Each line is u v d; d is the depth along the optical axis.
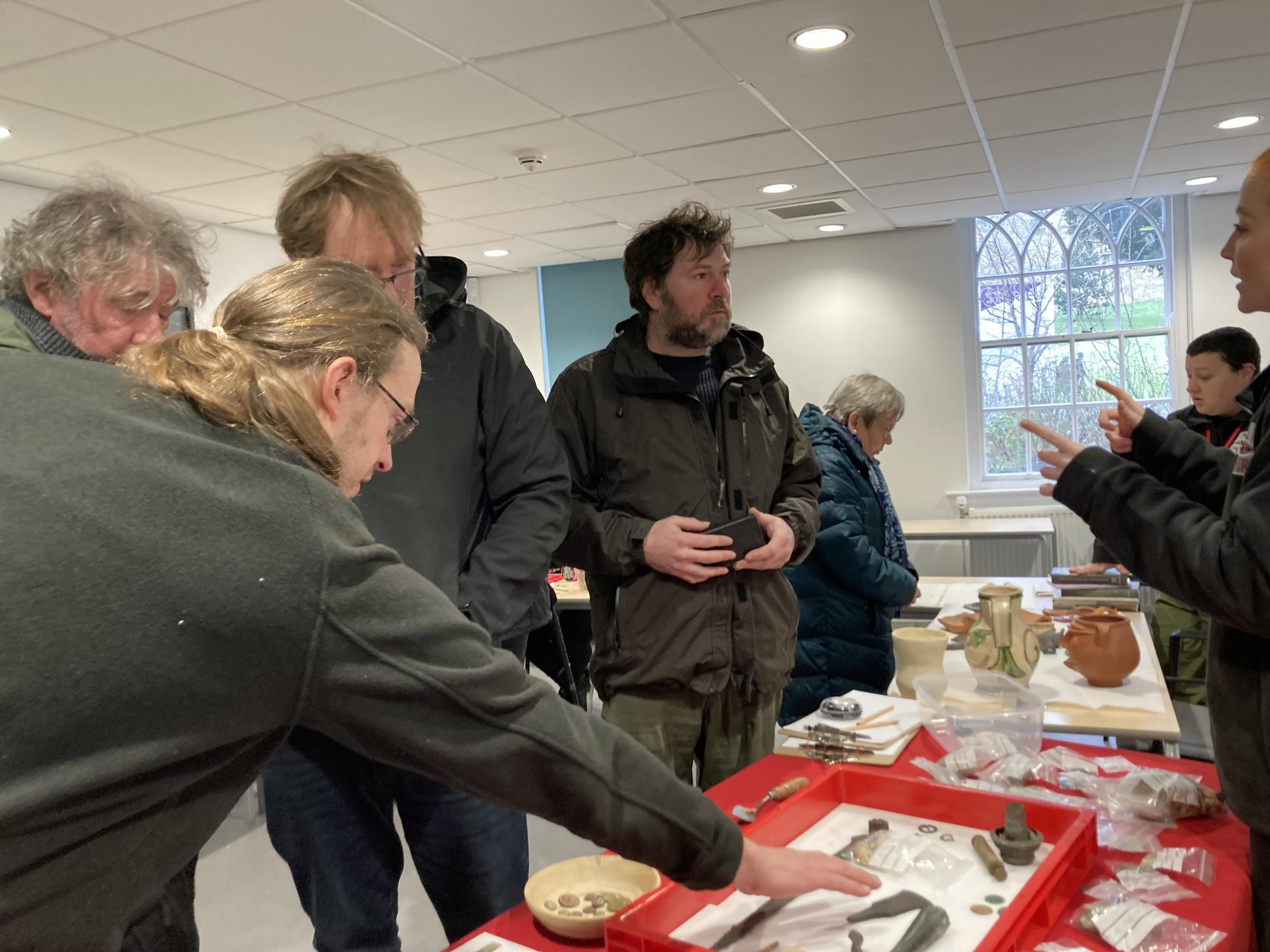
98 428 0.60
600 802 0.76
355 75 2.84
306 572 0.61
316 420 0.69
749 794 1.32
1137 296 5.68
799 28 2.67
